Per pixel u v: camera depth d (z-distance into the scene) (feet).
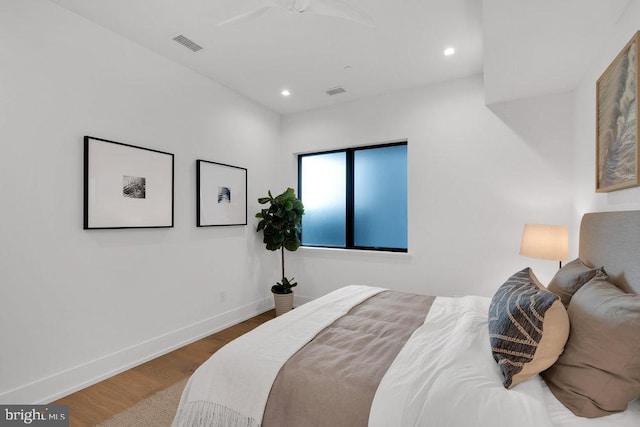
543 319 3.80
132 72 8.29
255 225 12.59
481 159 10.12
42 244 6.62
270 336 5.15
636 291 4.38
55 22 6.82
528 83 8.46
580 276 5.20
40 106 6.60
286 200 12.01
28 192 6.42
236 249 11.68
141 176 8.44
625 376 3.25
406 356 4.34
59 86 6.89
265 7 5.54
